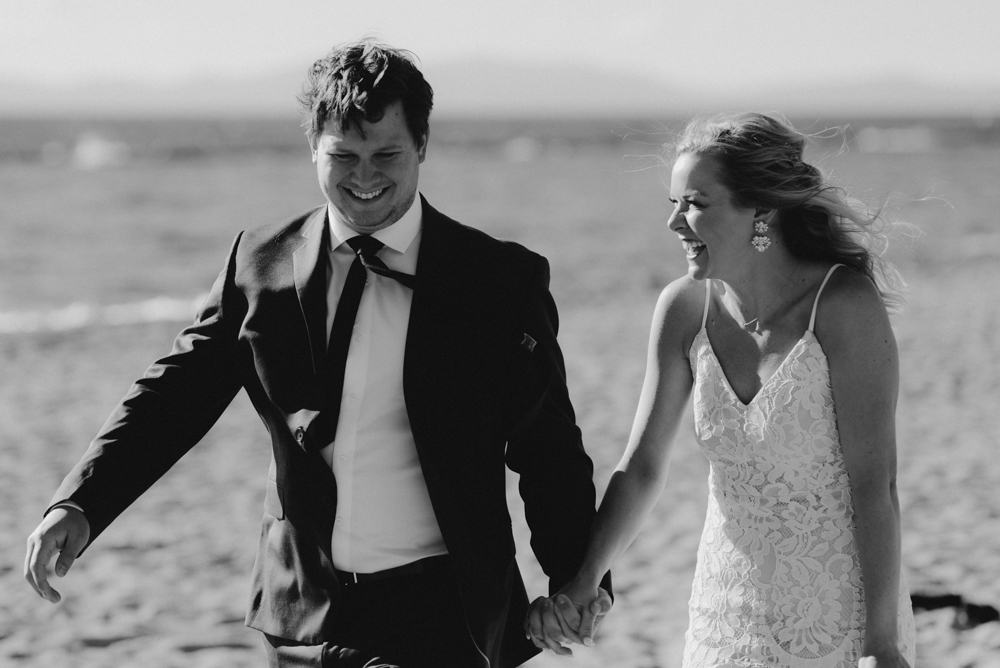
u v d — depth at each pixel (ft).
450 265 9.36
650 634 15.94
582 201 112.88
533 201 112.68
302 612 9.25
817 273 9.10
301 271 9.37
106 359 38.99
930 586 16.84
